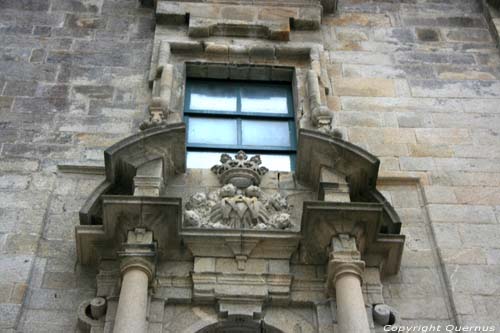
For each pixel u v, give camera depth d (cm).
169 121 1225
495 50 1474
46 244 1064
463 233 1124
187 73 1367
